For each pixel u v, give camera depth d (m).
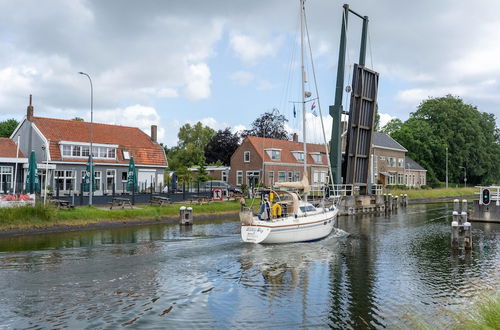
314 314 10.91
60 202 28.02
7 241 20.77
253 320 10.41
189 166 64.56
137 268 14.62
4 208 24.12
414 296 12.48
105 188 42.00
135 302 11.37
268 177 55.84
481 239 22.86
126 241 20.30
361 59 36.09
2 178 36.06
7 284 12.52
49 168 37.44
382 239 23.11
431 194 62.75
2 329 9.42
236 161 58.22
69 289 12.21
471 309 10.84
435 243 21.80
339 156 34.66
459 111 88.12
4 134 68.31
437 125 88.25
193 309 11.05
